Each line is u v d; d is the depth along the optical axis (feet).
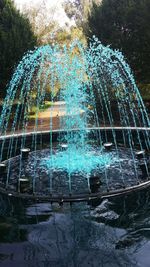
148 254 10.26
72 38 53.26
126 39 36.96
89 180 15.69
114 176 16.76
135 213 12.87
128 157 20.12
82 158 20.04
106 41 37.88
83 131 25.70
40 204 13.92
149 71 37.83
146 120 33.01
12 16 39.09
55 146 23.44
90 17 39.65
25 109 38.47
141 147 22.86
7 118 36.50
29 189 15.43
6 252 10.54
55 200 14.16
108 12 37.52
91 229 11.77
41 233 11.62
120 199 14.19
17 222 12.44
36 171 18.02
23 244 10.98
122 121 34.27
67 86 31.58
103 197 14.34
